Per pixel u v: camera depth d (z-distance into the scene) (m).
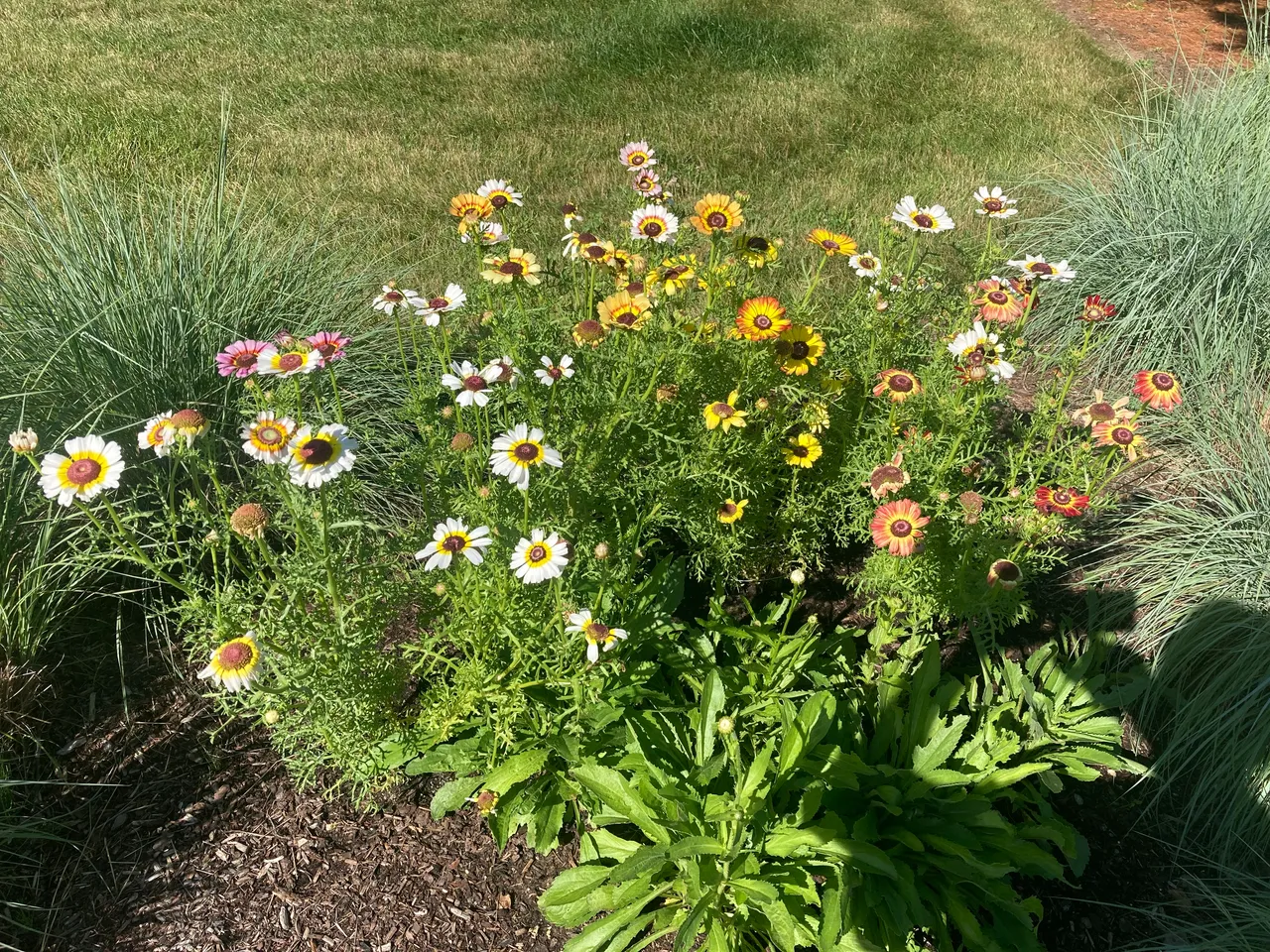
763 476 3.16
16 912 2.31
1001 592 2.80
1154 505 3.34
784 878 2.31
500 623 2.38
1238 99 5.07
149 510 3.23
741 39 8.77
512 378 2.63
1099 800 2.79
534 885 2.47
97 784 2.50
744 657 2.84
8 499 2.80
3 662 2.71
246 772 2.67
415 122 7.07
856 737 2.69
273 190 5.65
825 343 3.17
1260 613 2.87
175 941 2.29
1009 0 10.81
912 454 2.86
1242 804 2.64
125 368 3.34
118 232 3.74
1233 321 4.18
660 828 2.34
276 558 2.86
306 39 8.84
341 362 3.72
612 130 7.02
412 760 2.67
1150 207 4.72
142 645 2.98
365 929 2.35
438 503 3.06
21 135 6.47
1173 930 2.46
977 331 2.87
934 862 2.37
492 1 9.97
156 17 9.41
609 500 2.98
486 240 3.00
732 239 3.23
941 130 7.22
